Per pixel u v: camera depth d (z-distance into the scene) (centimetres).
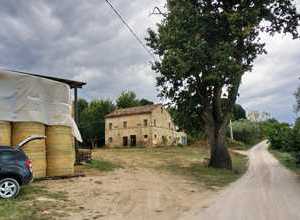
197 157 4309
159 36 3234
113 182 1773
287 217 984
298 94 4269
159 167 2981
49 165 1750
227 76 2895
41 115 1716
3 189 1186
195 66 2912
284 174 2683
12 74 1612
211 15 2950
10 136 1595
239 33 2812
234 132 9812
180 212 1095
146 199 1348
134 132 6806
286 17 3105
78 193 1386
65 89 1862
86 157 2489
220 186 1938
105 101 8462
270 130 8506
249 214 1042
